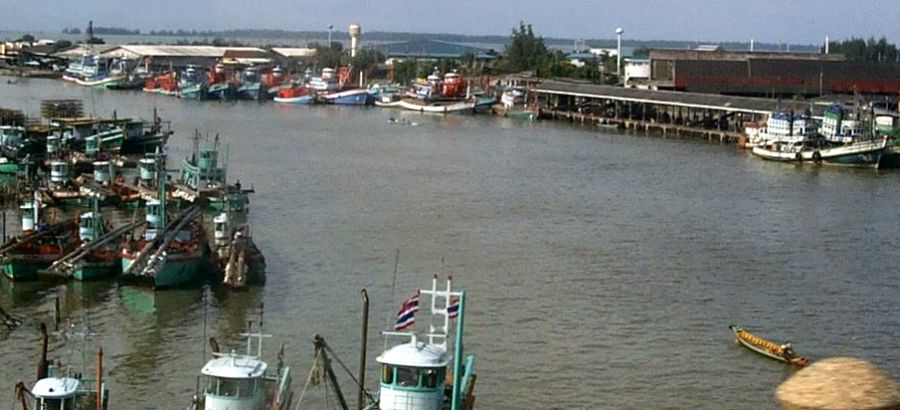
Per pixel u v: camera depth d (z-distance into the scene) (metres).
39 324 62.22
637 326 63.81
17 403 48.09
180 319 63.97
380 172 128.75
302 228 91.69
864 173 139.38
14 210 95.50
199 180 104.75
